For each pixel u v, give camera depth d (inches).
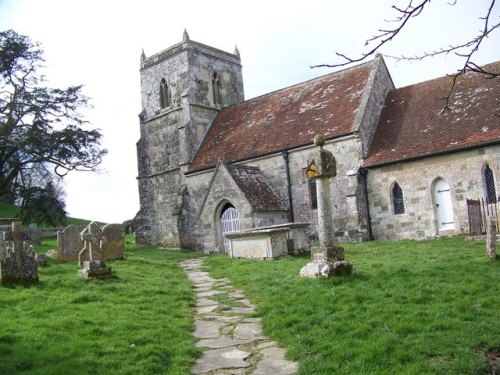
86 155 1535.4
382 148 1051.3
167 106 1550.2
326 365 297.0
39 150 1450.5
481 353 300.5
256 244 836.6
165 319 430.0
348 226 1037.2
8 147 1451.8
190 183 1374.3
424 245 817.5
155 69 1578.5
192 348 351.3
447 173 944.9
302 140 1144.2
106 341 354.6
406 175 995.3
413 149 991.6
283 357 329.7
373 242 965.2
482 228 845.8
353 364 293.9
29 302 479.5
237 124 1414.9
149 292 549.6
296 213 1148.5
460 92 1058.1
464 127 962.1
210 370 316.2
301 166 1142.3
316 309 413.1
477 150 909.8
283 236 831.7
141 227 1547.7
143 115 1601.9
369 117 1107.3
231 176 1099.9
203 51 1539.1
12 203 2204.7
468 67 221.3
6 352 330.6
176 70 1515.7
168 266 863.7
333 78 1305.4
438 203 966.4
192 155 1421.0
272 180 1192.2
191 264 934.4
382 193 1025.5
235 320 432.1
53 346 341.1
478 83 1047.6
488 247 568.4
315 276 525.0
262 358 331.6
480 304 392.5
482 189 905.5
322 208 549.0
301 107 1279.5
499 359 295.7
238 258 880.9
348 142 1065.5
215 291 583.5
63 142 1477.6
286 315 411.2
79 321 402.9
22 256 572.4
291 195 1155.9
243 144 1299.2
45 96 1471.5
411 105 1120.2
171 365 319.6
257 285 557.3
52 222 1598.2
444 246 767.1
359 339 332.2
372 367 288.2
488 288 437.7
